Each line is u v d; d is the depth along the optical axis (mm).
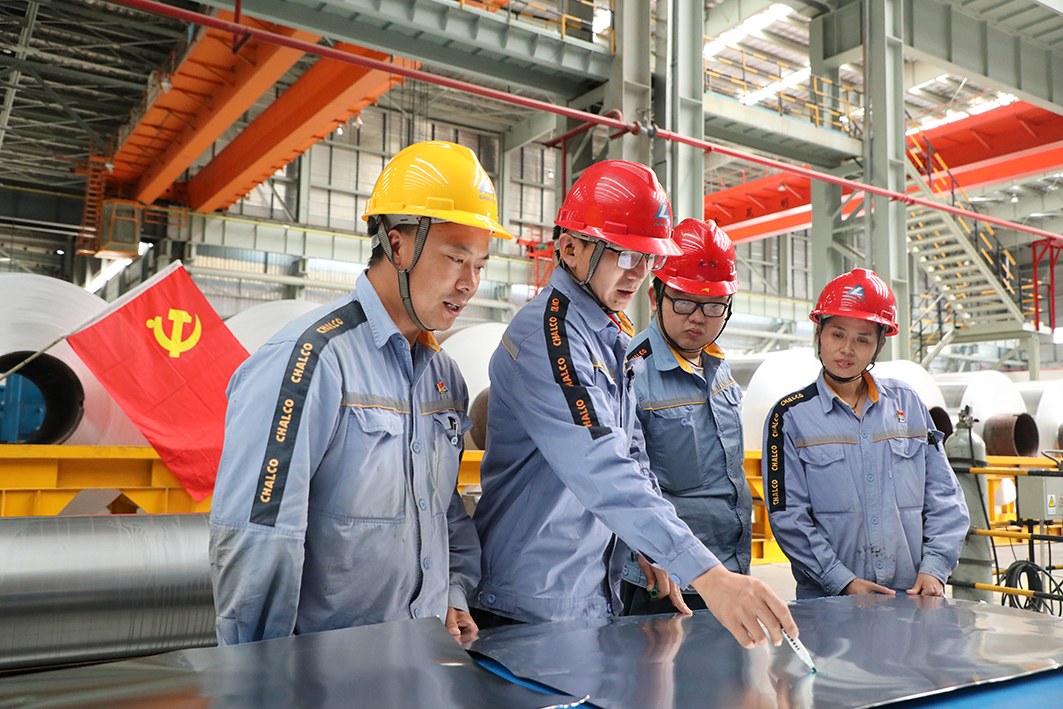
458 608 1625
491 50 7035
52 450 4012
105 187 13930
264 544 1268
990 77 10836
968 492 3566
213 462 4164
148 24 10266
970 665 1344
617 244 1765
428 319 1477
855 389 2670
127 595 3002
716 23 12711
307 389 1349
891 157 9898
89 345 3982
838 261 10859
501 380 1753
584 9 7820
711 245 2621
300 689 1065
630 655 1384
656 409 2586
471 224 1418
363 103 10117
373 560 1425
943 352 24094
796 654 1408
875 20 10000
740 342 21594
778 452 2637
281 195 16000
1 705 983
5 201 14648
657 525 1432
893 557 2512
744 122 9359
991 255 14406
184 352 4207
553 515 1782
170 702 1003
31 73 11062
